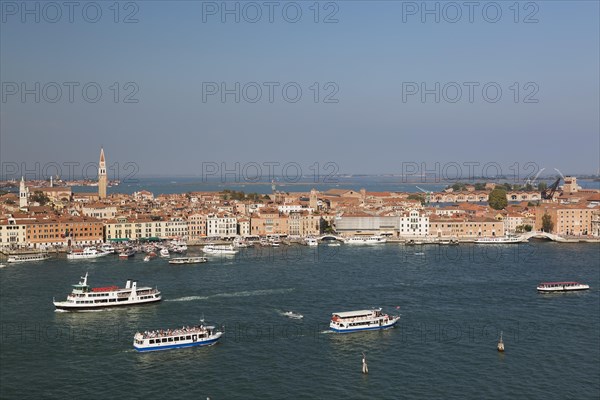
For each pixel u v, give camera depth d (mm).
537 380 167500
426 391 159750
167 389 160000
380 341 198000
